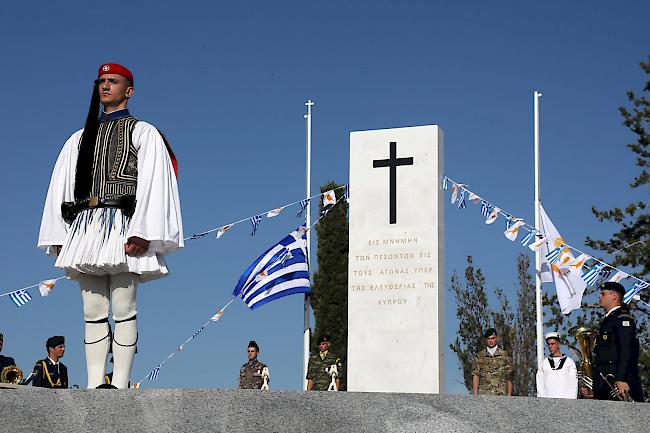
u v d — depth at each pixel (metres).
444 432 7.64
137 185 8.55
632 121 31.02
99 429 7.13
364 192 19.27
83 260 8.40
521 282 32.91
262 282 21.91
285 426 7.36
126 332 8.52
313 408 7.49
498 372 16.72
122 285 8.50
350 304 19.03
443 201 19.42
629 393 10.92
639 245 30.12
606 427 8.00
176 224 8.59
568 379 15.38
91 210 8.55
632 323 11.09
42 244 8.83
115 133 8.66
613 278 19.78
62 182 8.86
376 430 7.53
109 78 8.75
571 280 21.30
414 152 19.12
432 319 18.56
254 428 7.29
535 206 23.16
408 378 18.50
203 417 7.26
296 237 22.20
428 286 18.67
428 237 18.81
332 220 28.22
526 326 32.50
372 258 19.03
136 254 8.42
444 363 18.89
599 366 11.37
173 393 7.32
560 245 20.20
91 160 8.65
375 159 19.30
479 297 33.19
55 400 7.19
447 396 7.85
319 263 28.19
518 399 7.95
